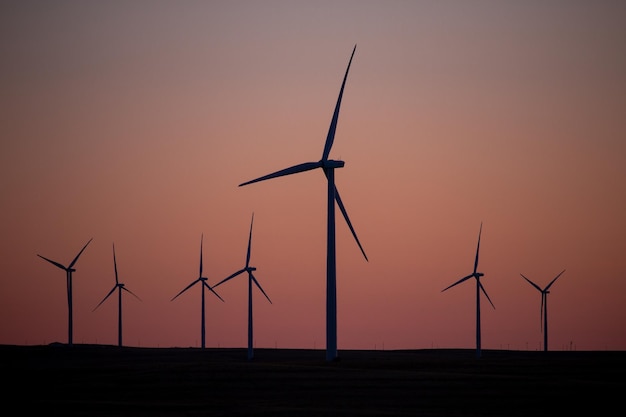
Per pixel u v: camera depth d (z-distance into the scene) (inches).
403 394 7829.7
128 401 7736.2
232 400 7691.9
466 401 7519.7
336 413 6998.0
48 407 7436.0
